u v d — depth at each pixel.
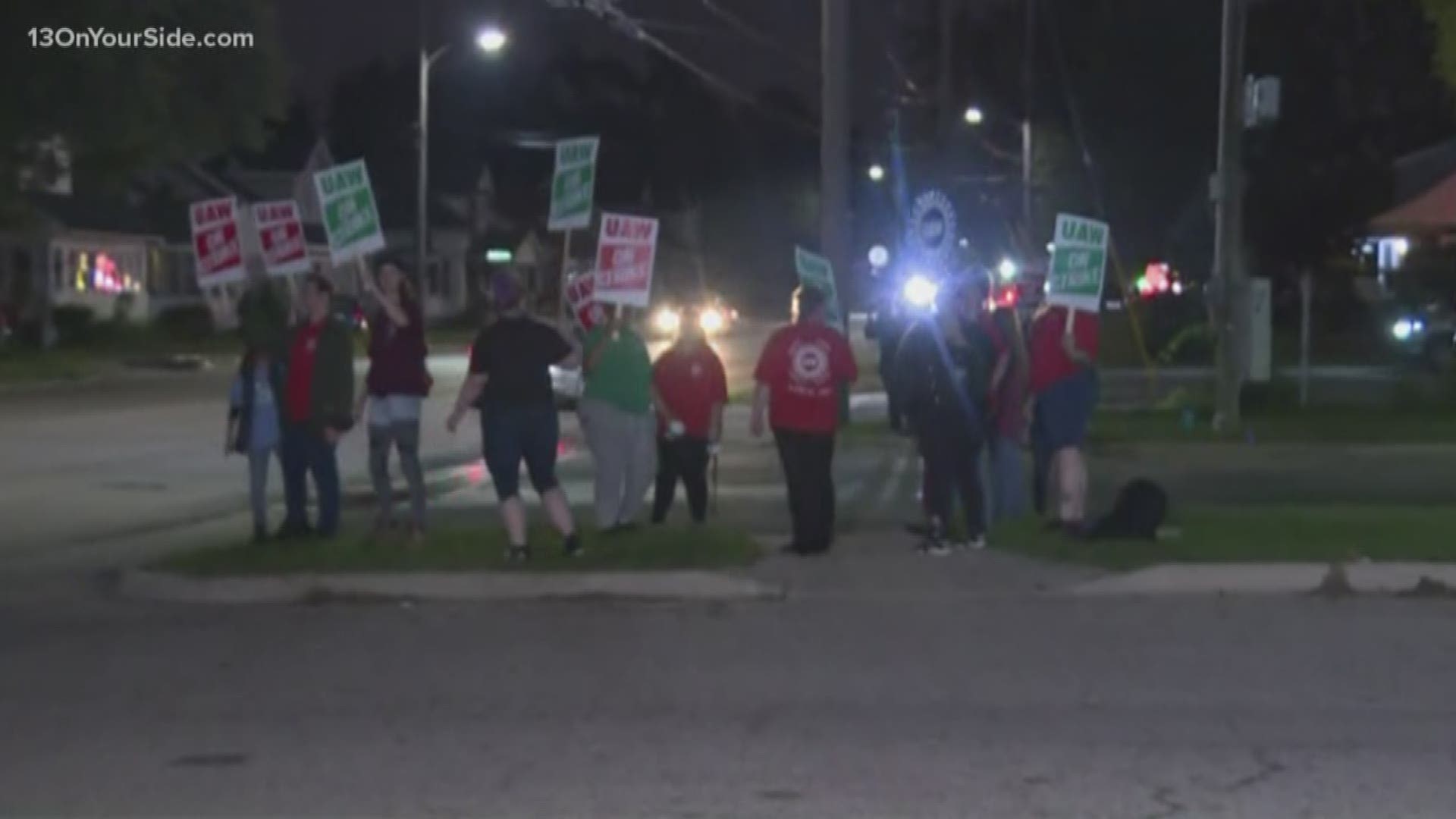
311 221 71.88
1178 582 13.70
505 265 21.47
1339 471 22.09
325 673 11.09
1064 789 8.38
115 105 39.38
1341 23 49.44
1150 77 50.41
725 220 91.31
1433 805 8.10
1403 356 40.12
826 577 14.02
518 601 13.58
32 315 53.94
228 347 58.16
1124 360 42.81
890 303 34.28
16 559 16.06
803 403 14.66
